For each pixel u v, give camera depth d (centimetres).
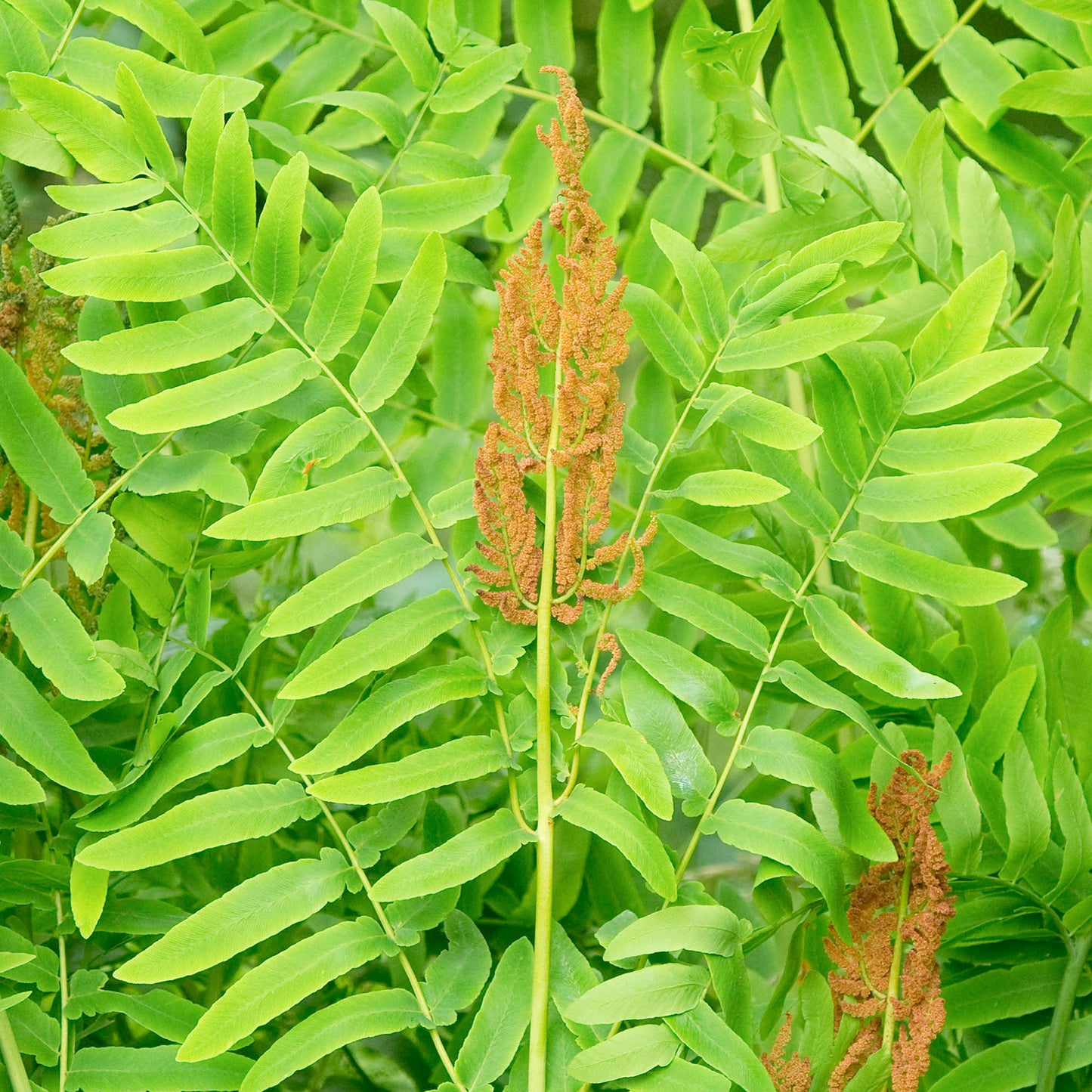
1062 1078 86
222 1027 79
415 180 93
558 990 82
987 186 91
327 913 93
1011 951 88
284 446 84
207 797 82
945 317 85
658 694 84
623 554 84
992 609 91
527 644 84
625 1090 81
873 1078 82
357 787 81
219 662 86
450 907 83
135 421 82
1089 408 90
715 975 81
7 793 81
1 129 85
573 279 83
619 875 92
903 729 88
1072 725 89
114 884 87
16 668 82
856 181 90
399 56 91
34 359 87
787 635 91
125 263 83
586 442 83
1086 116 92
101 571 83
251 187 84
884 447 85
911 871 83
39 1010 83
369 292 85
